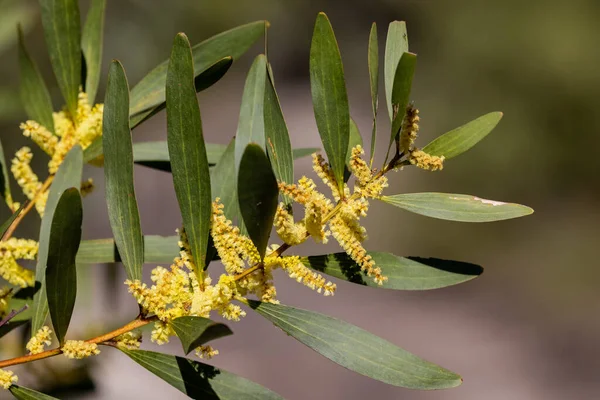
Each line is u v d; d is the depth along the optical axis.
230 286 0.96
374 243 6.14
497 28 6.56
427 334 5.21
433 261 0.99
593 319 5.52
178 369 0.96
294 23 7.23
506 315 5.53
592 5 6.39
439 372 0.96
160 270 0.97
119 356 1.26
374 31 0.96
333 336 0.96
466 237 6.14
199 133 0.96
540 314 5.56
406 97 0.96
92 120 1.08
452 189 6.32
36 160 2.31
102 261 1.07
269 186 0.92
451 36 6.75
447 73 6.71
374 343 0.96
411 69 0.95
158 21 4.74
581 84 6.28
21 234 2.08
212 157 1.10
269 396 0.95
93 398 1.24
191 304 0.96
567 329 5.42
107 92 0.98
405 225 6.21
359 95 7.11
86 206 4.02
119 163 0.98
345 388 4.46
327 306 5.31
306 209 0.97
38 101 1.09
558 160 6.29
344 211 0.97
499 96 6.46
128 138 0.98
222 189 1.02
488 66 6.55
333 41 0.97
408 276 0.99
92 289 1.24
